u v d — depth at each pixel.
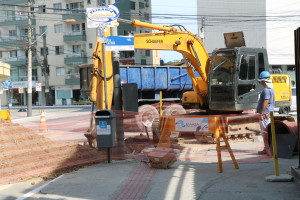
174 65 23.42
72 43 61.69
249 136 12.55
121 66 20.81
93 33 60.44
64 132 16.52
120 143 9.73
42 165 8.59
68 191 6.77
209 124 8.13
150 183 7.12
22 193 6.87
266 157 9.30
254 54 13.10
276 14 45.97
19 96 67.94
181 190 6.55
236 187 6.59
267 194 6.09
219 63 13.19
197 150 10.77
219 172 7.83
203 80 13.92
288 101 23.11
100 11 9.39
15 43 64.06
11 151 8.70
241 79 12.82
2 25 64.31
